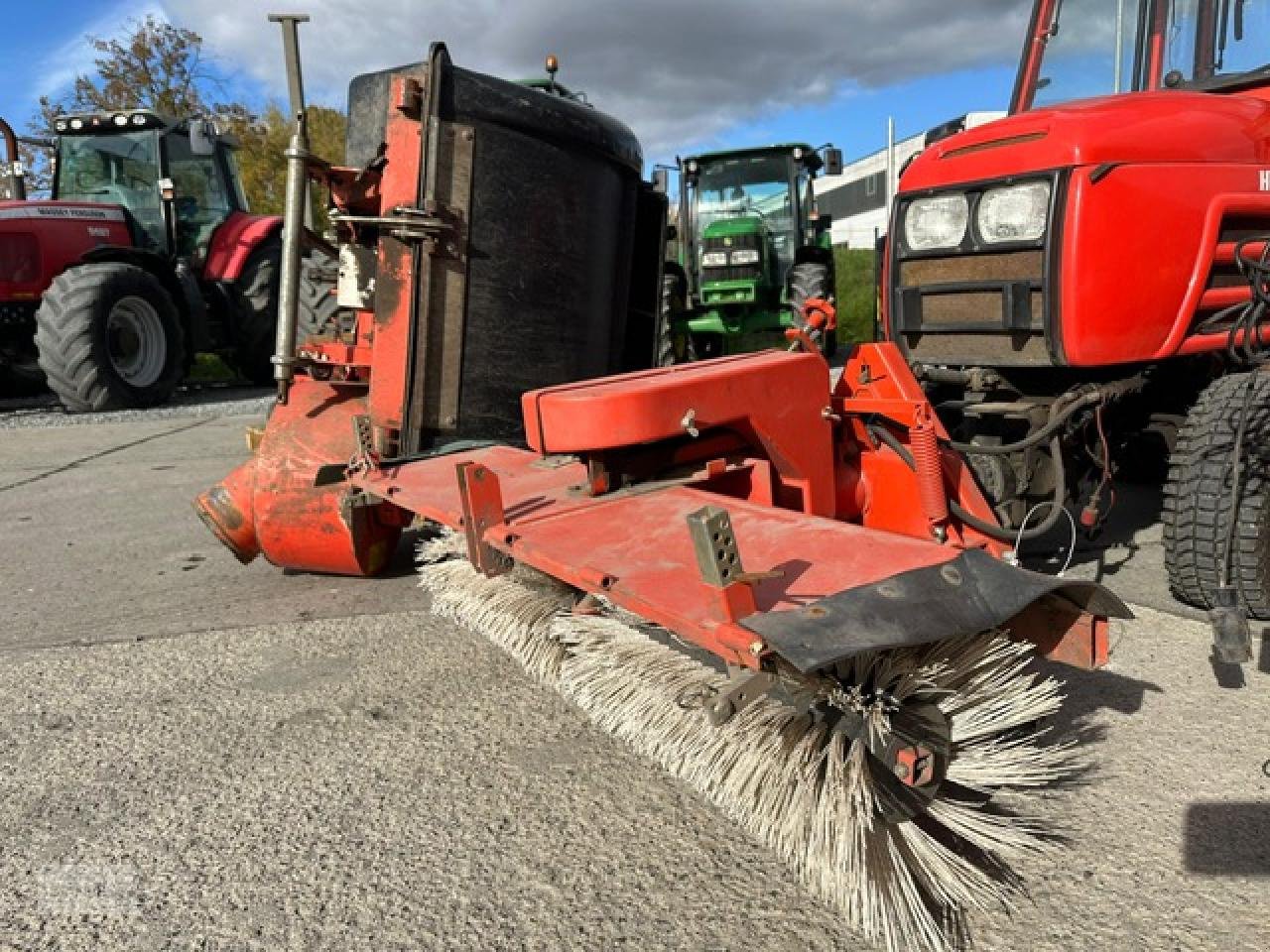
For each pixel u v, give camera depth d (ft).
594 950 5.84
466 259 10.66
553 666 8.66
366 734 8.72
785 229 37.40
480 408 11.07
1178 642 9.94
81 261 32.99
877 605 5.53
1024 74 13.98
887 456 9.65
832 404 9.59
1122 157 9.89
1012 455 11.27
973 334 11.14
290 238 11.25
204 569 14.32
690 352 36.45
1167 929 5.79
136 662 10.61
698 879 6.48
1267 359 10.15
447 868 6.70
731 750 6.36
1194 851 6.51
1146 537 13.73
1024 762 6.26
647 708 7.10
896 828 5.87
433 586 10.34
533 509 8.14
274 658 10.59
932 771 5.73
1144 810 7.00
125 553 15.38
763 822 6.23
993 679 6.14
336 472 10.85
